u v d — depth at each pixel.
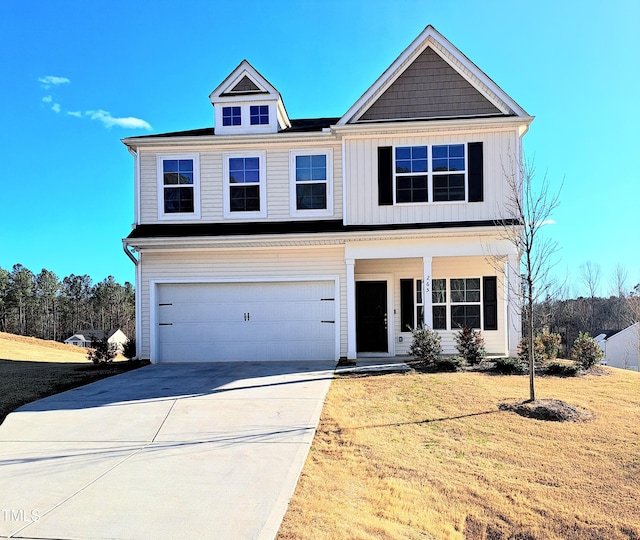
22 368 12.84
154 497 4.63
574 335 42.91
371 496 4.81
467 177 12.30
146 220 13.53
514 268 11.95
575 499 4.97
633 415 7.49
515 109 12.26
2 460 5.68
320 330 13.04
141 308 13.21
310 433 6.56
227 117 13.87
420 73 12.76
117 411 7.73
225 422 7.07
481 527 4.48
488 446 6.25
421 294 13.81
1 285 68.12
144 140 13.35
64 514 4.30
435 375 10.34
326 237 12.33
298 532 3.98
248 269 13.13
